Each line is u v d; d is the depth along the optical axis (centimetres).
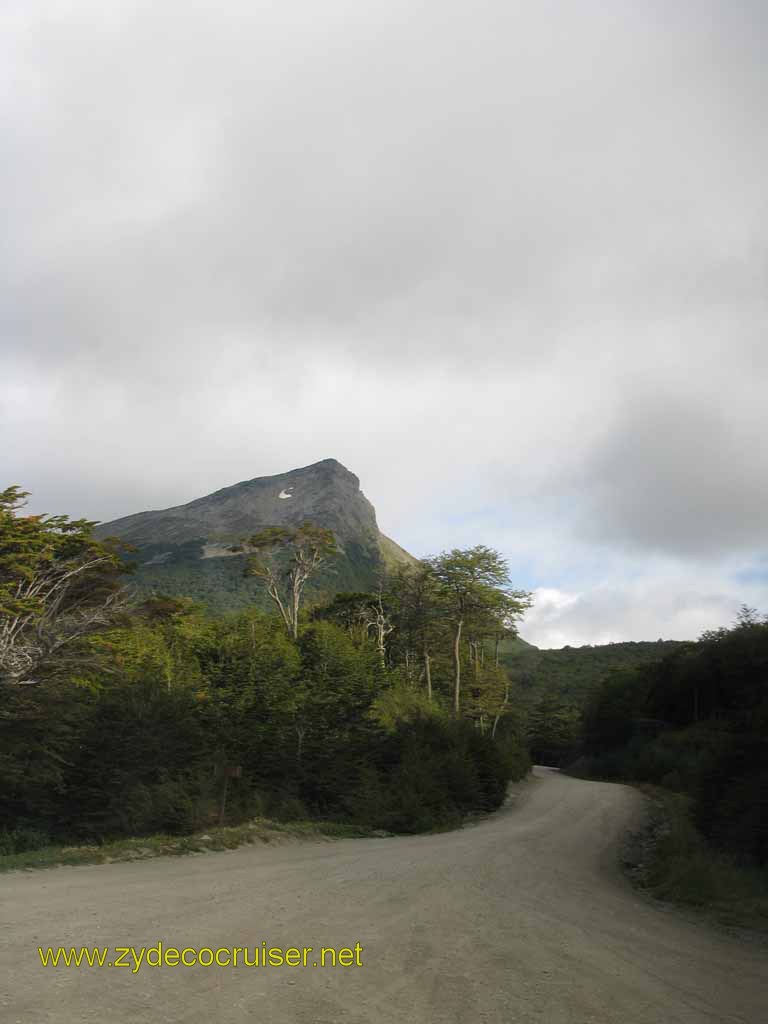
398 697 4156
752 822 1620
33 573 2836
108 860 1441
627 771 6306
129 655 3195
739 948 920
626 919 1067
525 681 14500
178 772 2105
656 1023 560
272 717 2925
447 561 5703
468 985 626
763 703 2072
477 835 2512
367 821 2605
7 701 2092
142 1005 527
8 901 907
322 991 584
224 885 1119
